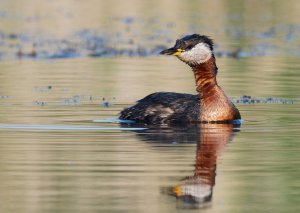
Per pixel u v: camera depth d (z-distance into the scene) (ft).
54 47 108.78
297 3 159.53
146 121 60.75
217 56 101.50
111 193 41.68
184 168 46.60
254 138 54.65
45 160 48.39
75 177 44.70
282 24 131.54
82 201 40.14
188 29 125.39
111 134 56.08
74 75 85.61
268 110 65.51
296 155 49.78
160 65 94.79
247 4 158.61
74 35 120.06
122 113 62.28
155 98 62.28
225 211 38.99
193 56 61.26
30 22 133.28
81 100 69.92
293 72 87.61
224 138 54.75
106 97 71.56
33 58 99.50
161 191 42.04
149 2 163.22
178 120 60.39
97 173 45.52
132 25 130.82
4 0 165.78
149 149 51.34
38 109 65.57
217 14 144.36
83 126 58.80
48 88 76.38
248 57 100.63
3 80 81.51
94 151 50.70
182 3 161.38
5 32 122.01
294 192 42.16
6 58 99.09
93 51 106.11
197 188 42.60
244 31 124.16
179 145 52.65
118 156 49.39
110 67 92.43
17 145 52.37
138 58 100.89
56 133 56.29
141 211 38.70
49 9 151.33
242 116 63.05
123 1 164.66
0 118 61.57
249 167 46.96
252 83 79.71
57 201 40.14
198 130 57.62
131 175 45.09
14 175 45.03
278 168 46.68
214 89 61.00
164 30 124.67
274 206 39.81
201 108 60.64
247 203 40.24
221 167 46.98
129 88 76.64
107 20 136.77
